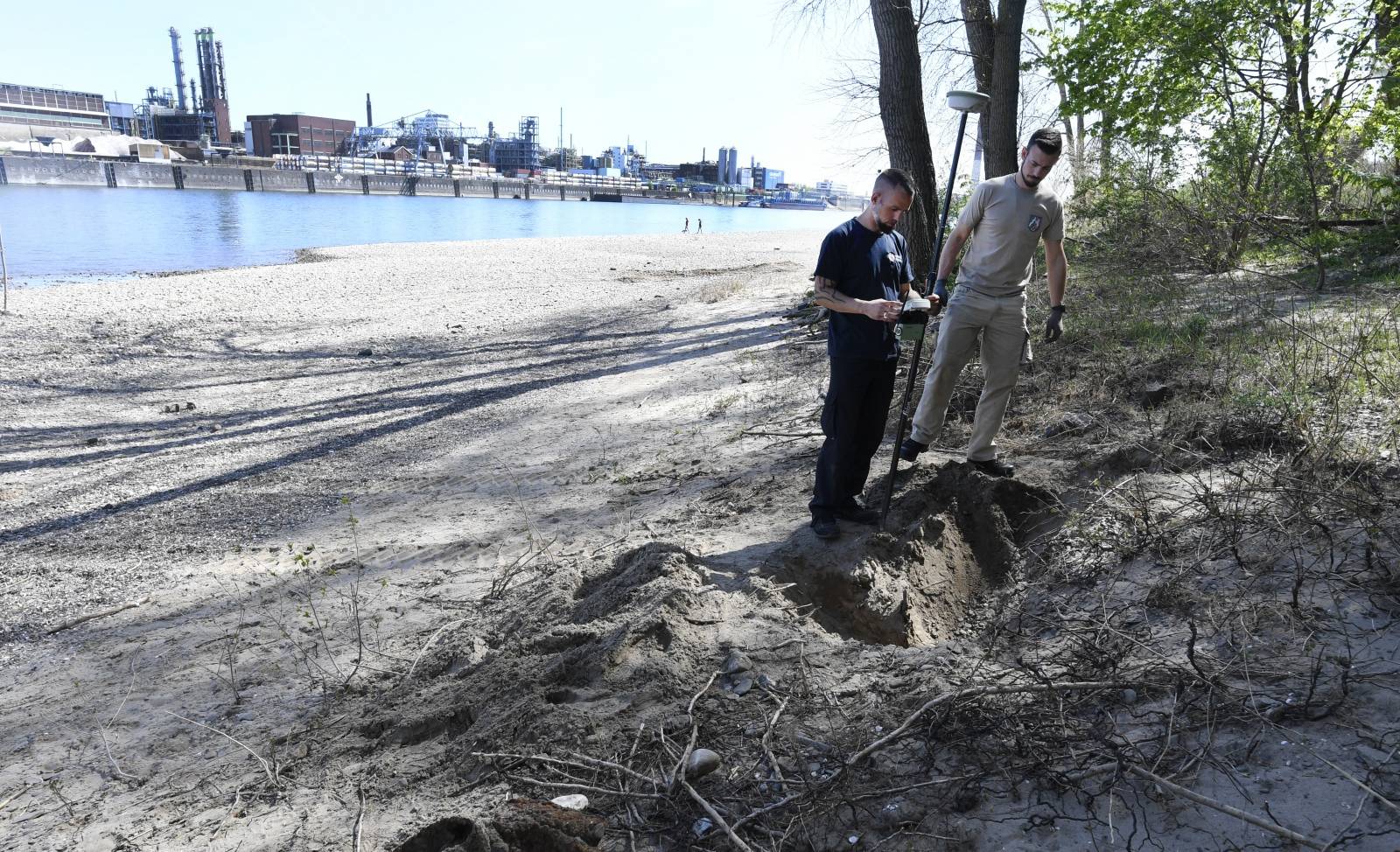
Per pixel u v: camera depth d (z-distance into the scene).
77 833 3.20
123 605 5.45
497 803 2.80
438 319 18.98
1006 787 2.54
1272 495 3.99
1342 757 2.39
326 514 7.05
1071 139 15.15
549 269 31.53
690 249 43.81
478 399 11.11
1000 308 4.82
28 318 18.34
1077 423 5.84
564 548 5.59
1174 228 11.25
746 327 14.46
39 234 48.44
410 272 30.02
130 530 6.86
